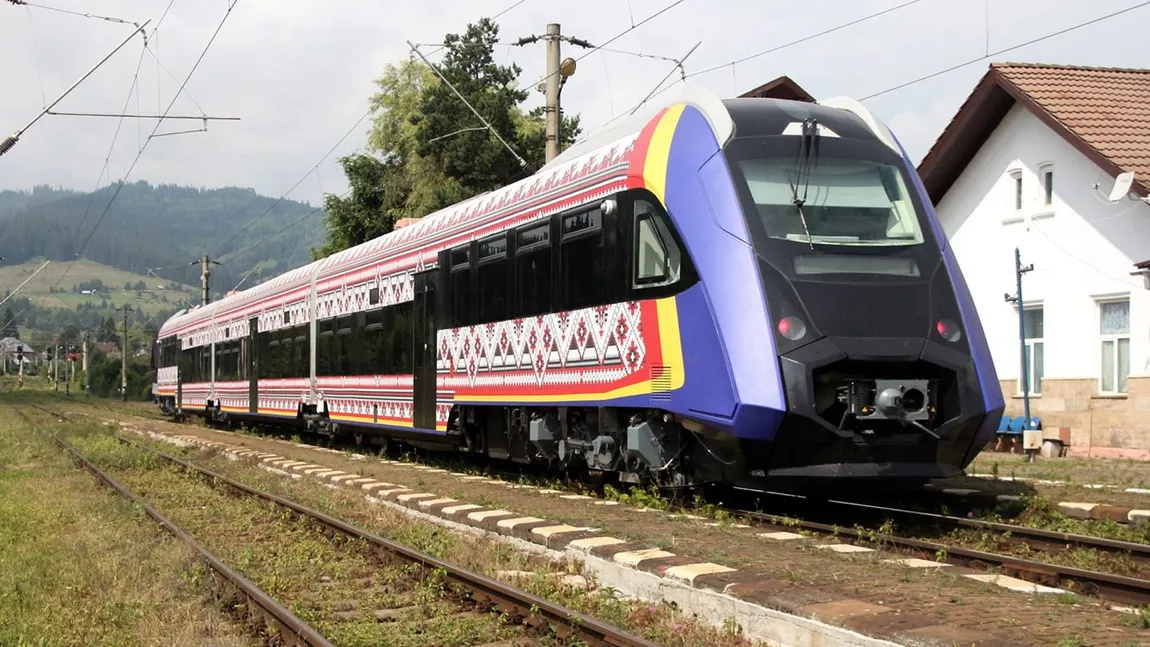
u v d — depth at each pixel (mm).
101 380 97625
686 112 11203
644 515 10203
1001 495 11352
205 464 18656
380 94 43719
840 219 10297
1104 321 20094
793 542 8461
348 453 20219
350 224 43062
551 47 20000
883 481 10000
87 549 9734
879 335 9703
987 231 22969
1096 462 17453
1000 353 22531
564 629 6402
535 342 13086
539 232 13117
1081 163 20391
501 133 38656
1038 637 5371
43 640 6637
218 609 7438
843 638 5586
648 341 10844
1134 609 6445
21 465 20094
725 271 9984
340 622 7070
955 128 22859
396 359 17656
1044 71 22266
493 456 14828
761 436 9609
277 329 25422
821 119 11078
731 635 6156
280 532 10969
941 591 6469
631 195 11289
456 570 7789
